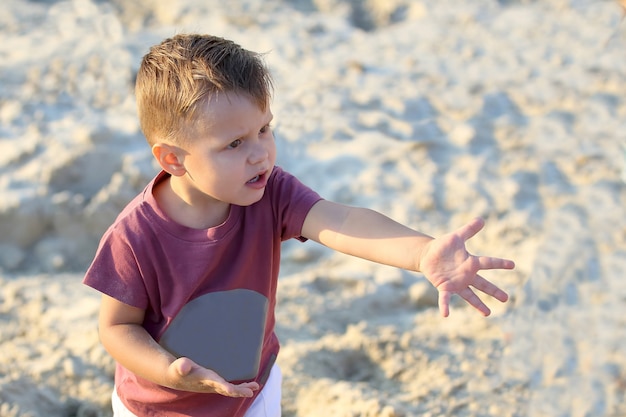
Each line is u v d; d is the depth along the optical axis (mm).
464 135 6141
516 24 8242
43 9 8352
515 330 3908
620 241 3613
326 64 7297
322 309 4465
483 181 5617
